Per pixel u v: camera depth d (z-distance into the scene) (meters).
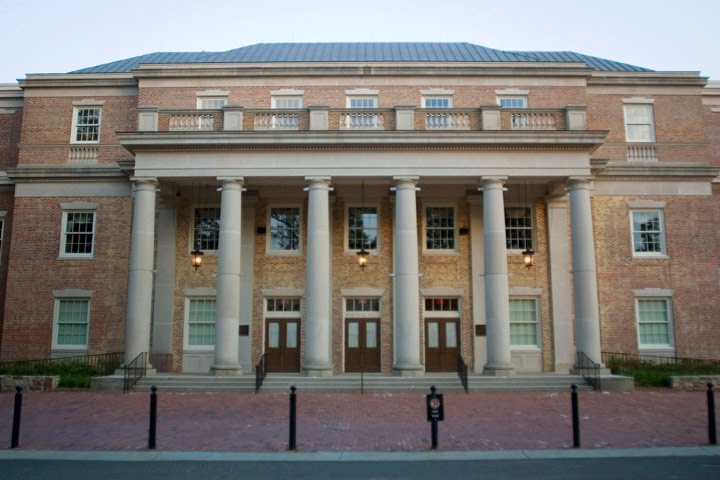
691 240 27.72
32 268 27.80
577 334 23.48
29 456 11.73
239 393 20.95
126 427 14.77
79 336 27.39
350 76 29.02
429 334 27.19
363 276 27.38
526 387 21.45
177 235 27.58
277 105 28.95
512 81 29.02
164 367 26.33
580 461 11.13
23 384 21.86
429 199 27.92
